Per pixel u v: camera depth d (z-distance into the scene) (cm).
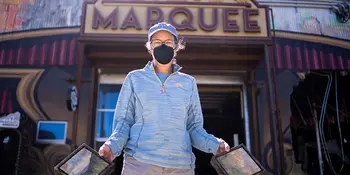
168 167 154
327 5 636
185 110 171
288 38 616
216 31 513
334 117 571
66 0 627
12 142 531
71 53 600
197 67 603
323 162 548
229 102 654
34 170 537
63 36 608
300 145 560
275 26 621
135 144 159
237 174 163
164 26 182
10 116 545
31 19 615
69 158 147
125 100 172
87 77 592
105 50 562
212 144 164
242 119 633
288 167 549
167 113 163
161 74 180
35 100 575
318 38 618
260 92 600
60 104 576
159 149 156
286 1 634
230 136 634
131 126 170
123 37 501
